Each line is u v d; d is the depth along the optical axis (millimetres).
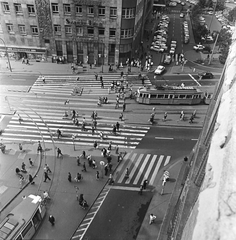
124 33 48875
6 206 22781
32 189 24812
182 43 69500
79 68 51188
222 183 3154
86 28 48688
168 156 29906
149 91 38875
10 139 31219
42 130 33000
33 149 29922
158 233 21297
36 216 20547
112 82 46344
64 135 32344
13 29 50469
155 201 24172
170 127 34875
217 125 4449
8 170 26828
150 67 53312
